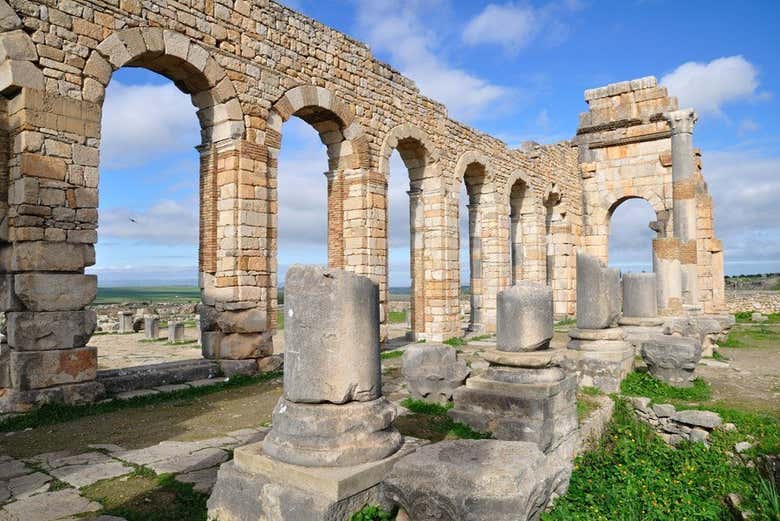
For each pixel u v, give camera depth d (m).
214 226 13.61
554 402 8.24
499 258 25.28
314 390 5.20
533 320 8.83
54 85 10.12
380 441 5.23
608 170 32.09
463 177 24.34
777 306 32.53
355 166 17.66
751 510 6.91
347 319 5.32
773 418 9.29
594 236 32.47
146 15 11.73
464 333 24.56
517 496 4.52
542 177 29.30
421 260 21.84
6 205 9.97
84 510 5.50
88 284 10.30
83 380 10.12
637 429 10.07
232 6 13.63
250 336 13.45
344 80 17.08
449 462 4.94
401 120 19.58
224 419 9.15
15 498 5.80
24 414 9.05
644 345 11.96
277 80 14.73
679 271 20.16
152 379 11.47
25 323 9.53
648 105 30.38
